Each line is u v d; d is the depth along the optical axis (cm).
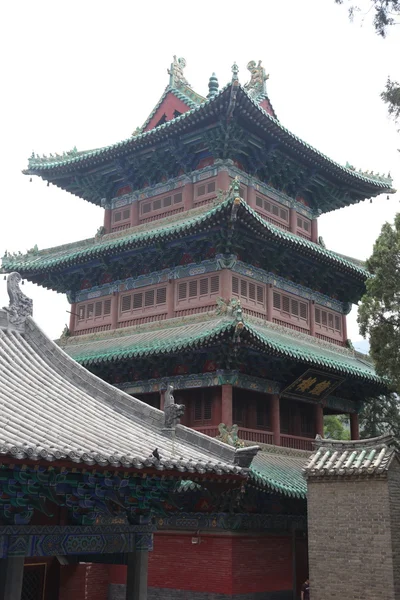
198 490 3691
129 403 2420
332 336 5228
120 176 5328
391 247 3988
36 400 2227
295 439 4472
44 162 5472
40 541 1905
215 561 3747
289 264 4756
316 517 3158
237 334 3712
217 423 4138
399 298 3925
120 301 4984
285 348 3966
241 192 4819
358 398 5241
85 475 1808
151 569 3969
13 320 2681
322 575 3073
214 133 4659
